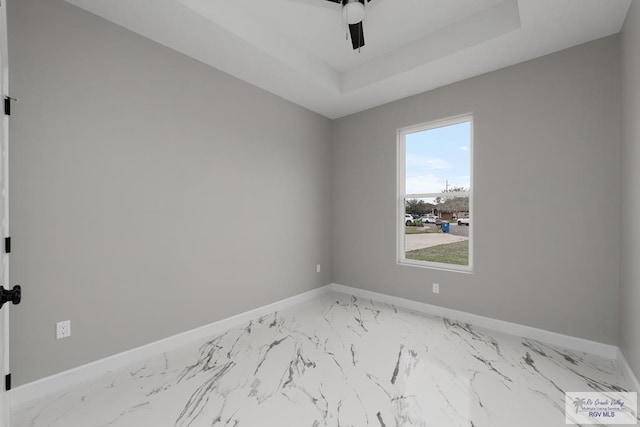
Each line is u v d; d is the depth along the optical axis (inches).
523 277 99.4
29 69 66.3
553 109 93.2
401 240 136.2
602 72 85.0
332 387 71.3
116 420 60.2
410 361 83.4
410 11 88.5
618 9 72.8
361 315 121.6
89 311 75.5
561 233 92.1
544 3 71.4
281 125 130.1
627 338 74.4
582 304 88.6
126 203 82.3
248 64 101.6
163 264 90.4
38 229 67.8
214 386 71.8
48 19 68.9
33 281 67.1
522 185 99.3
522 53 93.6
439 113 119.0
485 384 72.3
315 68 113.5
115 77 79.8
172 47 91.3
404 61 106.3
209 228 102.8
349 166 152.3
